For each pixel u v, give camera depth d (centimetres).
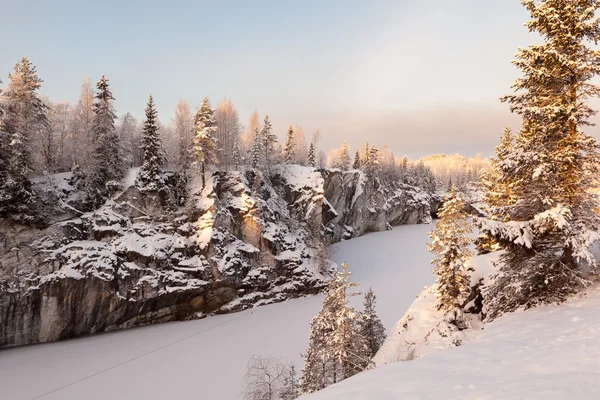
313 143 9644
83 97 4881
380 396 689
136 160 5869
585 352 738
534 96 1479
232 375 2956
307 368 2016
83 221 4106
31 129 3759
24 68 3756
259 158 6569
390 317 4256
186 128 5822
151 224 4562
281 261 5397
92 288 3675
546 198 1356
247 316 4459
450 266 1834
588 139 1311
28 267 3466
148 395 2641
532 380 635
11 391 2611
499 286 1535
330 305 2080
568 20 1338
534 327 1098
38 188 3925
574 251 1242
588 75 1346
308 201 7050
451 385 689
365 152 10844
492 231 1342
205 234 4725
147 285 4031
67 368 2983
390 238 9044
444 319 1830
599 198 1325
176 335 3797
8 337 3312
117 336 3722
